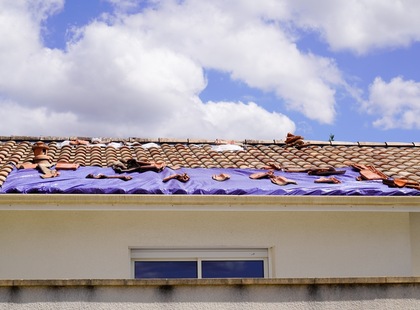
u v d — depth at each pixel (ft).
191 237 35.04
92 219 34.50
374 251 36.50
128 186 34.24
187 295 23.36
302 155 46.09
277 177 37.65
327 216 36.32
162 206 33.37
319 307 23.88
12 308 22.71
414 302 24.40
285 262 35.58
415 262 37.76
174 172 38.11
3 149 44.01
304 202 34.24
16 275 33.68
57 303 22.84
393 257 36.65
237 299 23.53
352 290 24.12
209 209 33.76
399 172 40.75
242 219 35.60
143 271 35.19
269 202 33.99
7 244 33.91
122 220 34.65
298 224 36.04
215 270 35.65
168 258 35.32
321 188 35.60
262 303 23.63
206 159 43.32
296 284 23.85
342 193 35.24
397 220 37.04
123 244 34.45
